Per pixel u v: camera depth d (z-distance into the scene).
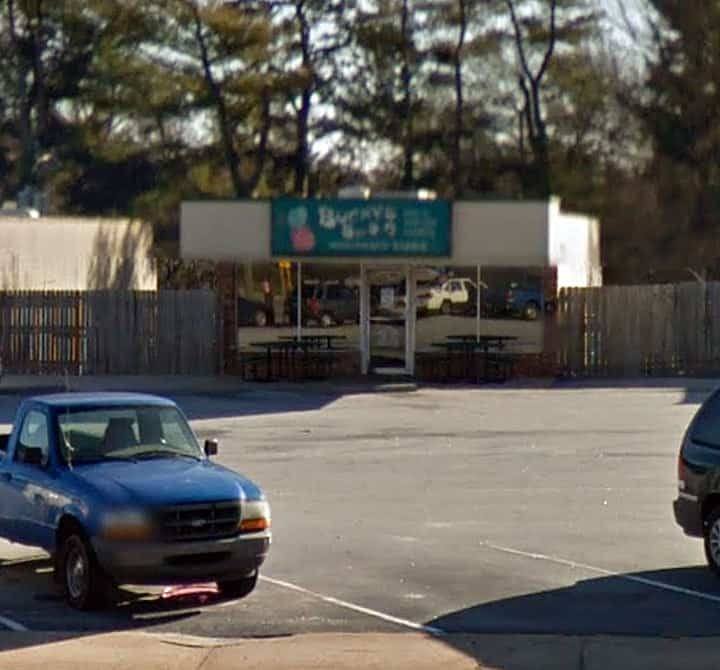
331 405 34.56
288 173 61.88
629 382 39.16
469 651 12.57
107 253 47.84
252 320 40.44
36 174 60.16
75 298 41.16
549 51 61.84
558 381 39.62
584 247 46.41
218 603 14.77
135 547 13.97
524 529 18.73
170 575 14.09
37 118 60.22
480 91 62.91
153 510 14.04
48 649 12.83
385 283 40.25
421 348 40.22
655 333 41.09
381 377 40.22
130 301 41.06
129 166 60.41
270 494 21.91
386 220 39.00
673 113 59.34
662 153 59.56
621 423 30.52
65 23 59.06
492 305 40.03
